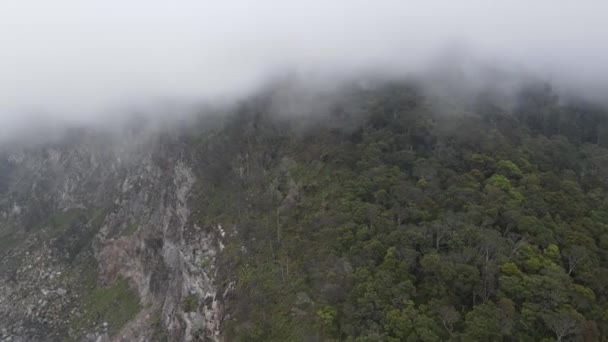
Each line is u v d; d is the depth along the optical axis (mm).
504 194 71375
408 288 55750
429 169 78625
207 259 81562
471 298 56594
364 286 57406
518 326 51094
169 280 91750
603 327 51844
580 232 65375
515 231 65000
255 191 89125
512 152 84750
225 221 84688
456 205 70250
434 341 49969
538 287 53938
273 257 71750
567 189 76000
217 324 69750
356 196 73812
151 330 87062
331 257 64312
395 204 69938
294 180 85750
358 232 65562
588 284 57156
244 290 69438
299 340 57188
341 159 83688
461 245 61062
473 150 86000
